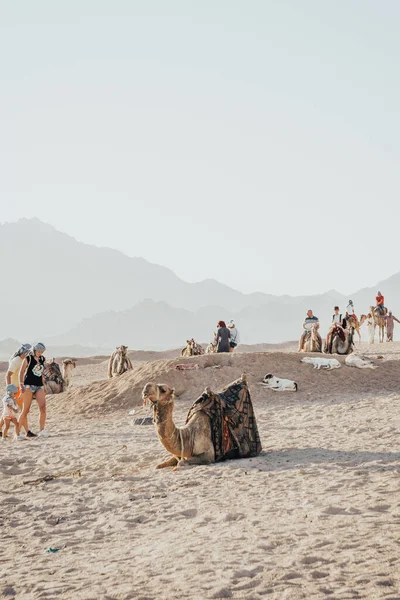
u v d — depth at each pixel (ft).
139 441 52.95
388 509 25.91
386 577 18.24
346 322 108.99
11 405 58.49
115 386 84.33
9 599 19.85
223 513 27.78
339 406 67.51
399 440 42.96
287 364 89.15
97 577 21.24
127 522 28.55
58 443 53.93
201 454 39.22
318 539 22.71
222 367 87.04
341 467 34.96
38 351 58.34
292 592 17.88
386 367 89.97
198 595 18.43
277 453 41.75
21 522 30.09
